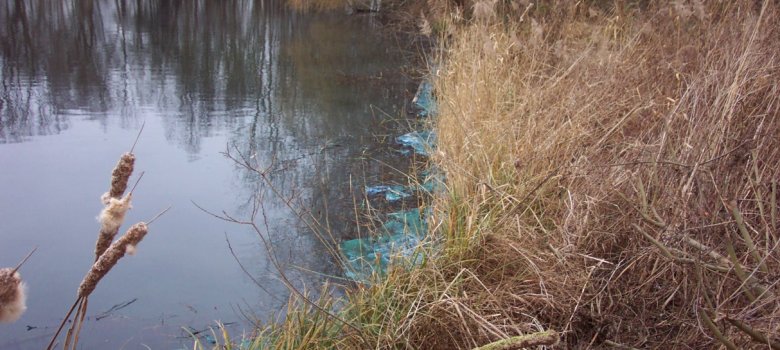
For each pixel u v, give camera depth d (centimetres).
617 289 288
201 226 460
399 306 298
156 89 902
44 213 471
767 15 410
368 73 1054
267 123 741
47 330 330
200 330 333
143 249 421
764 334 223
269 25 1716
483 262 323
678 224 277
